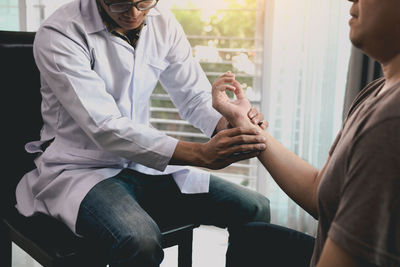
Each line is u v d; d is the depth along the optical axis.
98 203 1.28
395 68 0.67
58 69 1.33
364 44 0.66
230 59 2.73
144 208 1.45
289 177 1.04
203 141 2.95
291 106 2.39
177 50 1.62
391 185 0.54
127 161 1.49
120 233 1.19
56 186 1.38
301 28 2.29
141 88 1.52
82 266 1.24
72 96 1.31
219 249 2.32
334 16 2.24
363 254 0.55
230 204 1.47
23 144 1.57
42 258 1.24
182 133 2.97
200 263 2.14
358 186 0.56
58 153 1.44
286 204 2.47
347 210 0.57
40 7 2.69
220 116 1.53
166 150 1.27
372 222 0.55
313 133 2.37
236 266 1.01
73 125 1.44
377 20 0.63
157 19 1.58
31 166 1.60
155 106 2.99
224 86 1.31
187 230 1.41
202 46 2.77
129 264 1.19
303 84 2.34
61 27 1.37
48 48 1.35
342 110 2.35
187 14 2.75
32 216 1.43
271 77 2.42
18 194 1.50
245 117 1.25
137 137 1.28
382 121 0.55
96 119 1.29
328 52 2.28
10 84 1.52
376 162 0.55
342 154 0.66
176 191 1.52
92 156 1.42
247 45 2.69
